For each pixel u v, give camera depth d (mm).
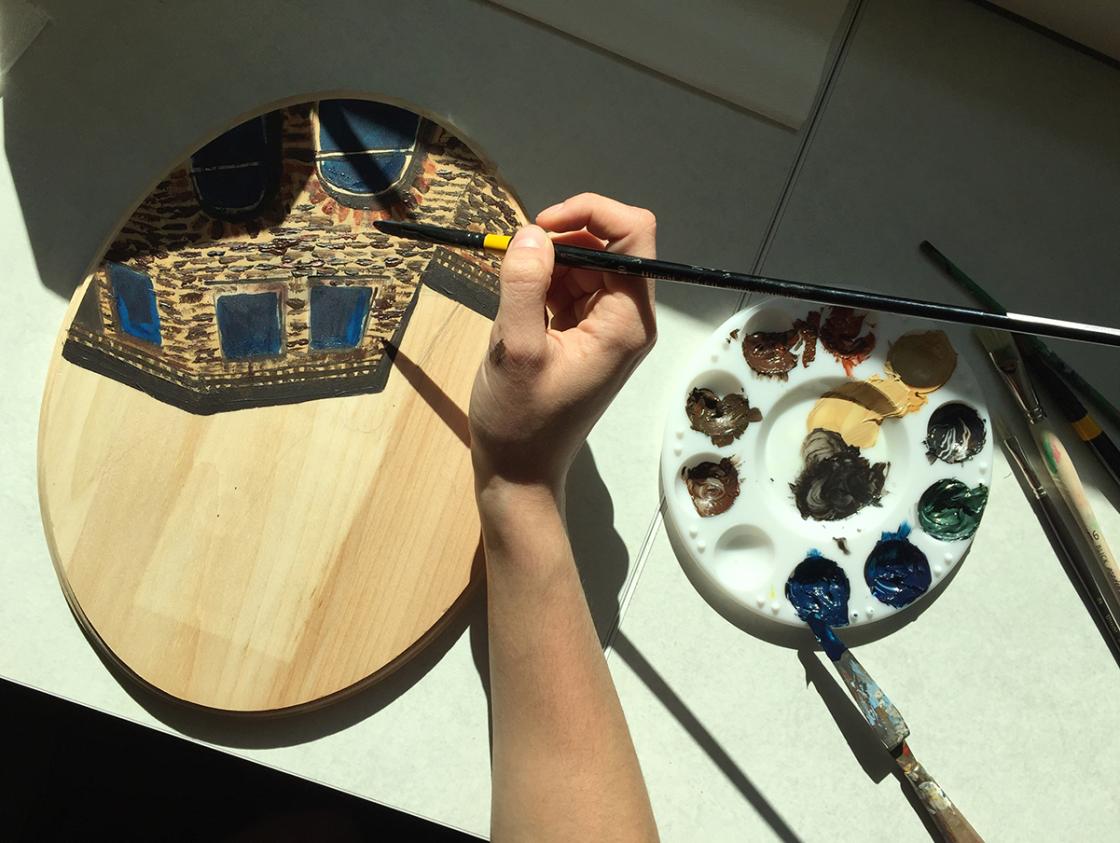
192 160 794
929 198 889
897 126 895
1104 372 881
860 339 833
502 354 631
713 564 808
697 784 796
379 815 1146
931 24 910
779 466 829
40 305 817
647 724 801
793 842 793
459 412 776
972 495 820
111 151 839
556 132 871
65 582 750
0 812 1102
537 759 668
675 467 808
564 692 674
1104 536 853
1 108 835
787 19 860
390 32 869
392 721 779
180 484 758
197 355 773
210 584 750
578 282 756
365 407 772
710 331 859
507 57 875
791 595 813
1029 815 810
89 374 765
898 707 818
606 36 874
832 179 885
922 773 782
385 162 806
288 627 749
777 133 888
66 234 826
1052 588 843
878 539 812
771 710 810
